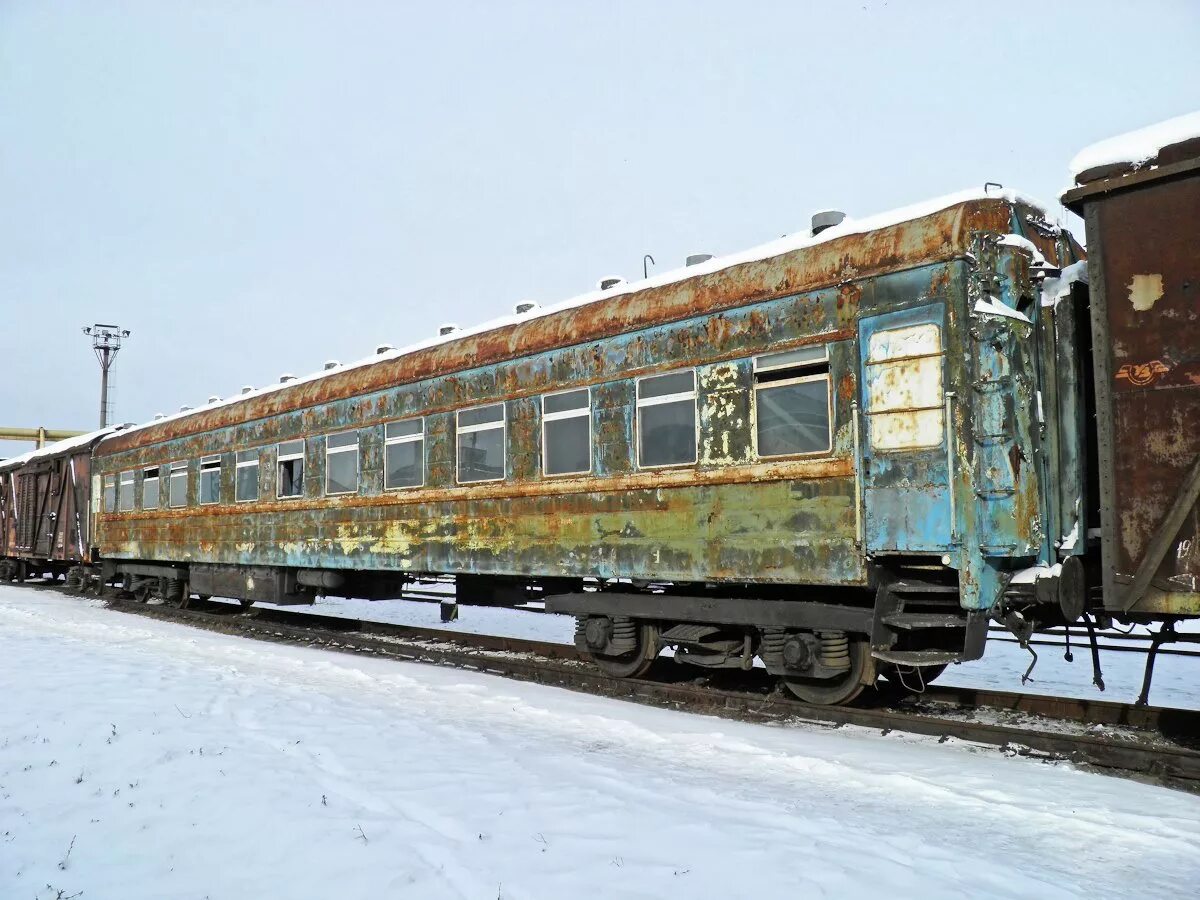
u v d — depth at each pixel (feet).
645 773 16.14
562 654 31.91
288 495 40.57
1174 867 11.94
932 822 13.74
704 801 14.44
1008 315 19.25
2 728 19.93
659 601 25.03
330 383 38.24
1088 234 17.16
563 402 28.02
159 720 20.61
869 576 20.48
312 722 20.51
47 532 68.18
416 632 39.11
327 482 38.04
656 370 25.25
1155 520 16.08
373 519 35.24
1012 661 32.12
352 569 36.60
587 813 13.70
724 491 23.48
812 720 21.38
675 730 19.65
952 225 19.48
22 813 14.73
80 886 11.92
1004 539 18.83
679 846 12.32
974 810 14.26
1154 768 16.28
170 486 50.88
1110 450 16.74
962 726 19.12
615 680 25.70
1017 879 11.33
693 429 24.35
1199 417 15.65
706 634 24.08
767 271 22.89
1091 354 19.22
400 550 33.78
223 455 45.80
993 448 18.95
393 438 34.60
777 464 22.29
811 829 13.06
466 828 13.12
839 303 21.33
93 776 16.55
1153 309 16.29
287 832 13.24
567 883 11.15
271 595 41.68
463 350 31.50
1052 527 19.67
